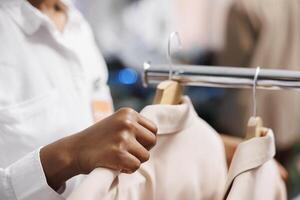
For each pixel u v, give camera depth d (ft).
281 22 7.02
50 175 2.38
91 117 3.25
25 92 2.89
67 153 2.31
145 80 2.85
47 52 3.05
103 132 2.24
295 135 7.32
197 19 7.75
